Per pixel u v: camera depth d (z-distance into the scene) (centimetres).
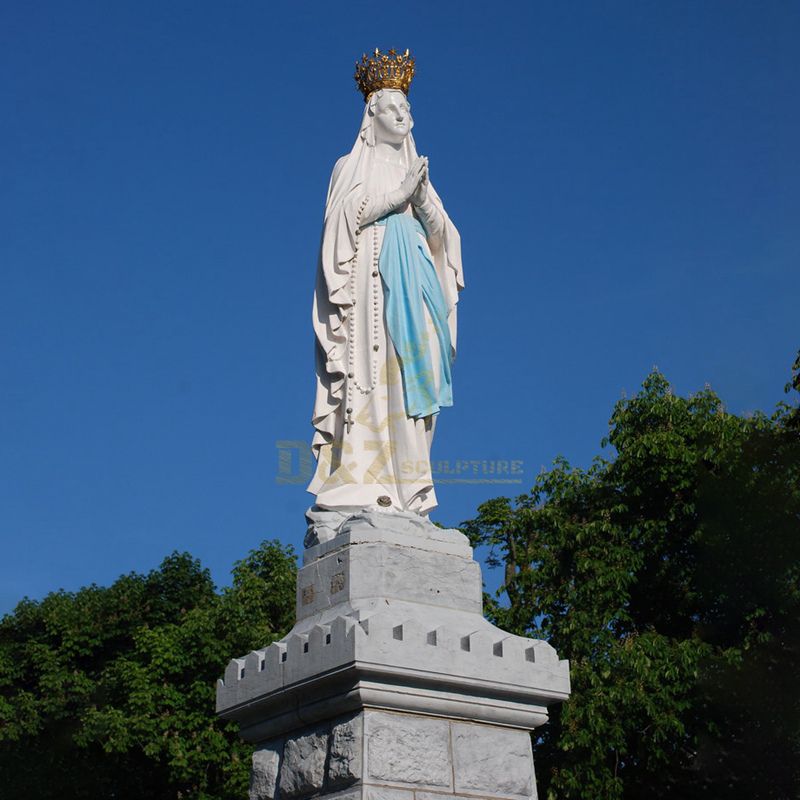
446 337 1466
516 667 1198
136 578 4497
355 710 1138
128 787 3853
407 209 1495
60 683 3938
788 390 2775
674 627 3083
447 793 1138
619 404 3269
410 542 1285
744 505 2834
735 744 2794
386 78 1577
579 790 2705
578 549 3075
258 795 1238
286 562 3841
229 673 1290
